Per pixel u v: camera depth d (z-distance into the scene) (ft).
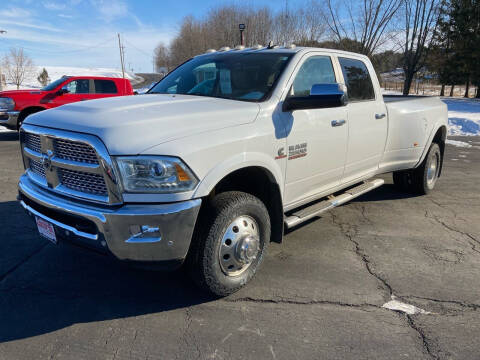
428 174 19.60
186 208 8.51
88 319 9.34
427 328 9.13
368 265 12.17
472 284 11.14
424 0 86.69
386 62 90.74
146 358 8.06
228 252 9.84
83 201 8.87
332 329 9.05
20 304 9.89
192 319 9.38
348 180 14.76
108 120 8.76
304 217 12.21
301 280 11.19
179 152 8.45
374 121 15.08
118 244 8.43
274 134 10.66
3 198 18.01
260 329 9.02
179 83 13.34
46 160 9.48
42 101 36.47
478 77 113.50
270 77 11.62
